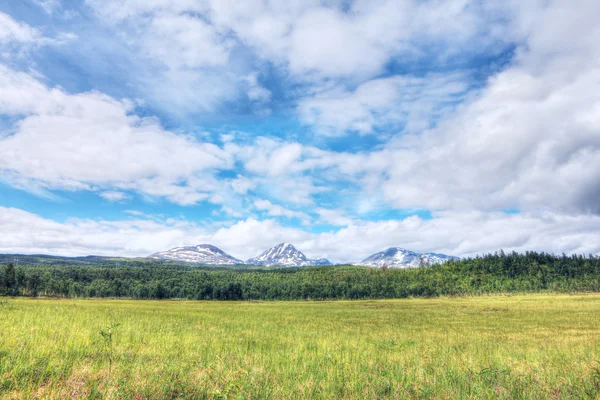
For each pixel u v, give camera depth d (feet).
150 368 34.50
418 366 42.34
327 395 29.30
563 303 273.33
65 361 34.91
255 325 112.57
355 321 148.56
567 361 48.26
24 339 43.93
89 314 104.88
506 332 105.91
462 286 577.02
